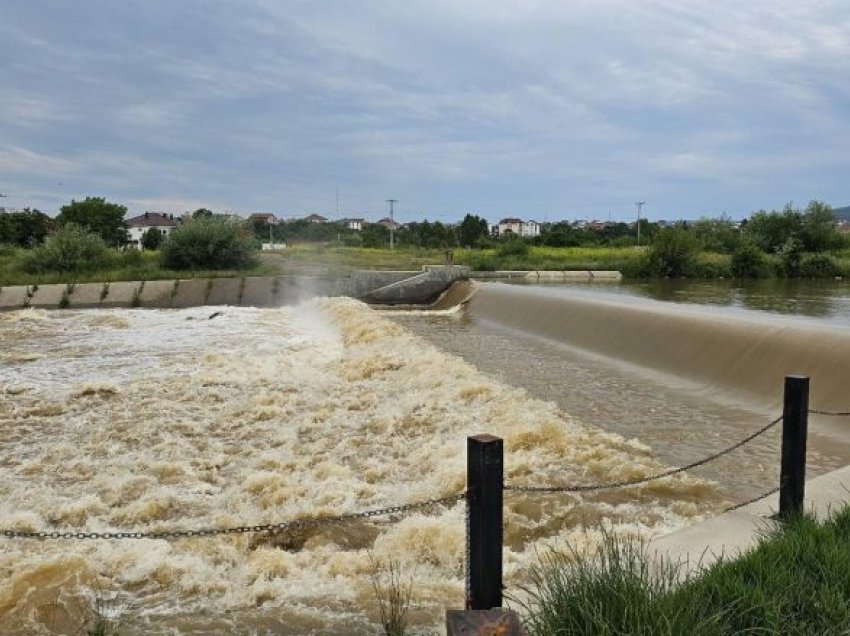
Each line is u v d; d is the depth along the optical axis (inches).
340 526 303.6
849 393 470.9
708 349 629.9
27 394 569.0
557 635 153.5
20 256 1715.1
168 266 1713.8
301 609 220.8
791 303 1273.4
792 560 187.5
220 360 708.7
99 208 3779.5
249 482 355.6
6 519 310.3
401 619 197.8
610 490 333.1
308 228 3779.5
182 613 223.6
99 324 1060.5
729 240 2800.2
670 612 153.0
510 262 2222.0
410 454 406.0
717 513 310.2
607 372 670.5
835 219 2800.2
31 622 221.1
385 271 1544.0
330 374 633.6
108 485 360.8
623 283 1886.1
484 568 174.2
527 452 390.3
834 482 281.1
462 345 863.1
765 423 477.7
